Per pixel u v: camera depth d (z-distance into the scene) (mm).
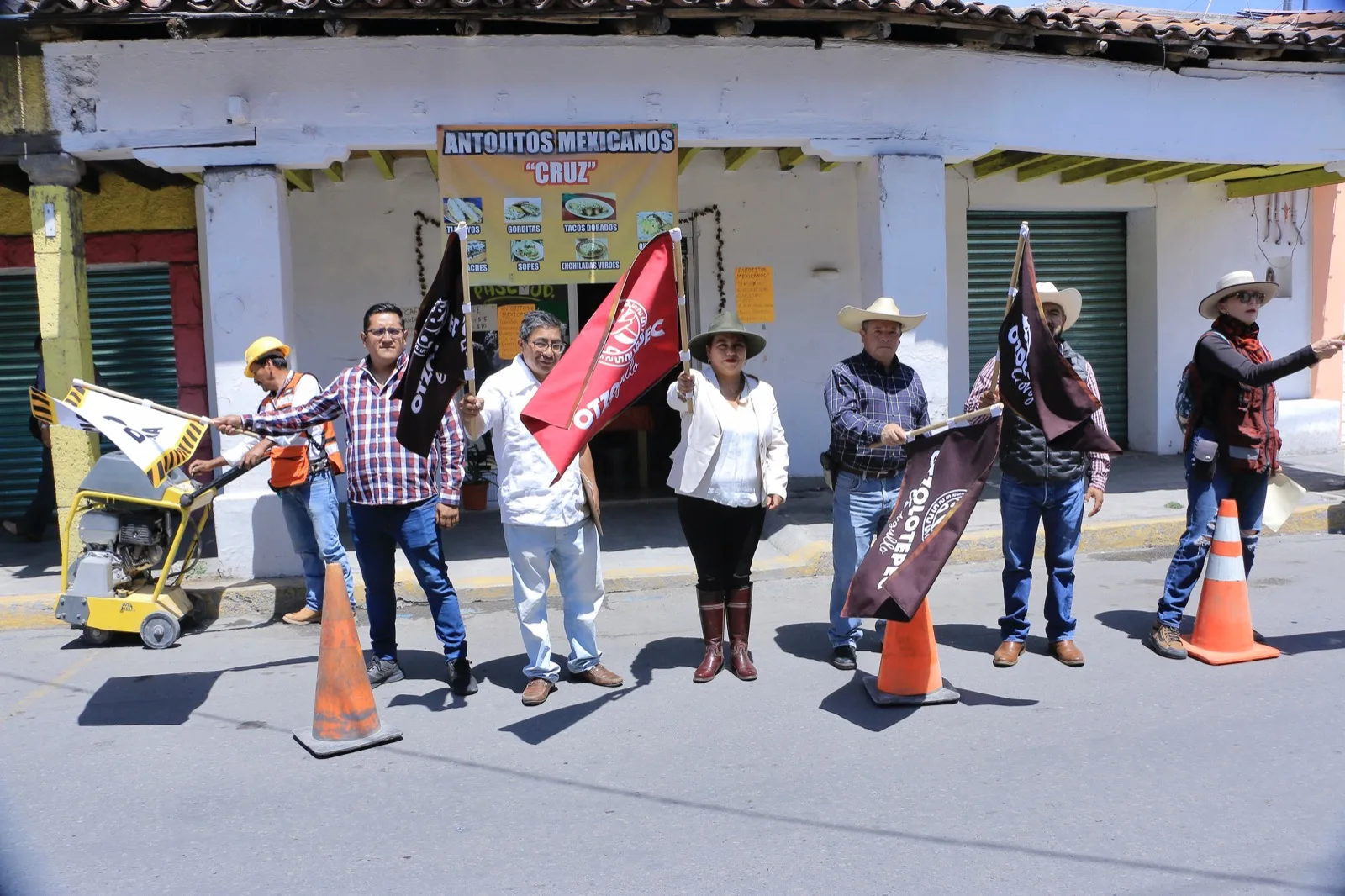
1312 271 11430
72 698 5367
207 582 7078
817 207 10102
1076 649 5547
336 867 3600
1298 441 11352
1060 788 4062
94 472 6184
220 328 7055
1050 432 4883
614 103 7332
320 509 6332
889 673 5047
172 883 3508
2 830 3902
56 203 6938
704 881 3449
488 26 7156
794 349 10203
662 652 5953
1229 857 3508
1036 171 10078
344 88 7051
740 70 7461
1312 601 6535
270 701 5285
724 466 5234
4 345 9516
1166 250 11062
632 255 7422
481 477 9555
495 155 7227
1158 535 8203
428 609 6980
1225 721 4680
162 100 6922
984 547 7840
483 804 4074
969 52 7805
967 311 10672
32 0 6547
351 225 9422
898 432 5047
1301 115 8711
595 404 4629
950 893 3334
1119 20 8023
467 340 4641
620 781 4250
